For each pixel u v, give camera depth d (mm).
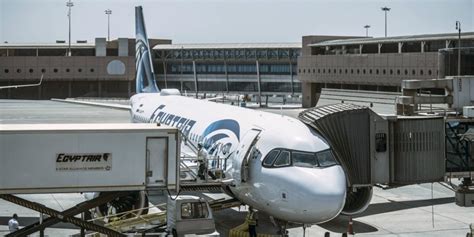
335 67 91938
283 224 28469
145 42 62688
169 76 126500
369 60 83438
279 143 27312
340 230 30938
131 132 25672
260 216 32844
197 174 29516
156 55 125812
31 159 24969
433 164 32875
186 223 26172
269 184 26609
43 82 123000
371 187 30734
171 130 26094
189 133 37406
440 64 62375
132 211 28547
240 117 33250
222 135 32156
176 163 26266
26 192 24984
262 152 27609
